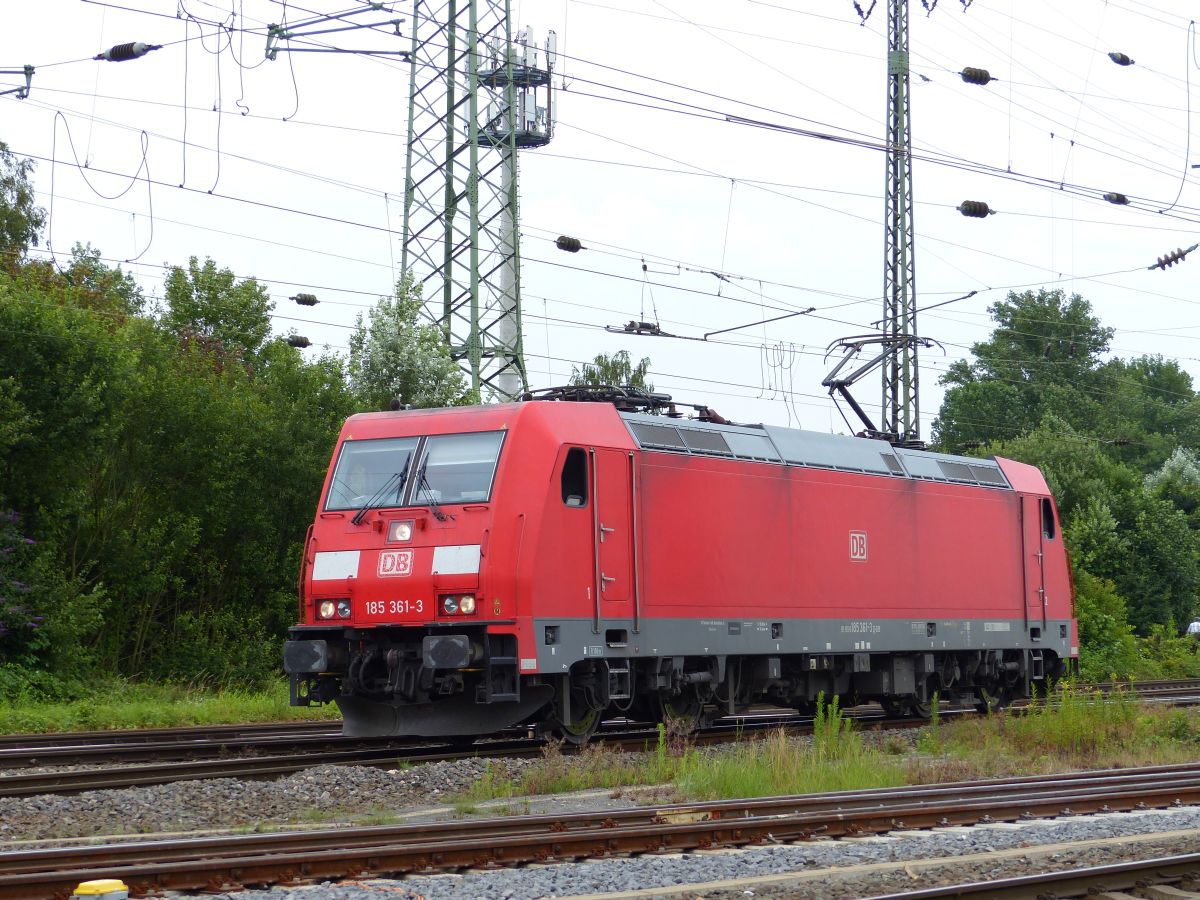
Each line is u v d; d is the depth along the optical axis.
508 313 30.98
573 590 17.06
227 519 28.38
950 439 77.56
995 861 10.10
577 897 8.66
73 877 8.35
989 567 24.58
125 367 25.78
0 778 13.20
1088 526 49.19
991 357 83.50
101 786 13.45
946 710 25.06
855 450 22.34
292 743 18.02
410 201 31.67
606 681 17.55
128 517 28.02
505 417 17.25
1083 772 15.14
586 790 14.40
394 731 17.28
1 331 24.23
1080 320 84.44
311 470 29.19
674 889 8.95
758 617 19.81
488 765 15.02
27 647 24.31
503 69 32.34
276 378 30.58
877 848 10.59
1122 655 42.09
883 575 22.16
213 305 41.91
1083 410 80.38
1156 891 8.87
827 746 16.47
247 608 29.58
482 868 9.60
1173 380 97.81
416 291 32.62
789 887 9.12
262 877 8.98
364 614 17.14
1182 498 62.34
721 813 11.78
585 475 17.45
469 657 16.09
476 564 16.48
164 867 8.71
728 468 19.62
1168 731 19.50
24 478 24.94
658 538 18.36
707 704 19.81
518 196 31.09
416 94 31.47
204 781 13.53
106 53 18.73
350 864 9.29
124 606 27.66
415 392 31.12
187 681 27.42
